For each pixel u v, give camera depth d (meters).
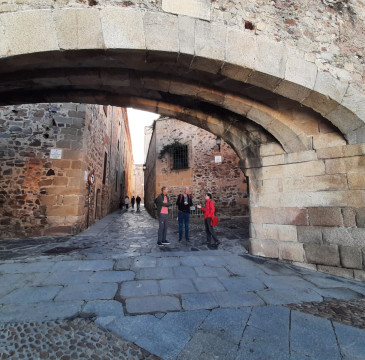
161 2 2.51
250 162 4.16
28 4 2.23
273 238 3.74
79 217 6.01
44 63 2.49
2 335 1.61
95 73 2.94
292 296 2.35
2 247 4.33
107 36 2.30
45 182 5.77
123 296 2.25
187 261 3.48
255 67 2.72
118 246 4.47
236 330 1.73
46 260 3.43
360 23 3.35
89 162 6.95
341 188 3.15
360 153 3.04
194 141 8.84
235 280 2.77
